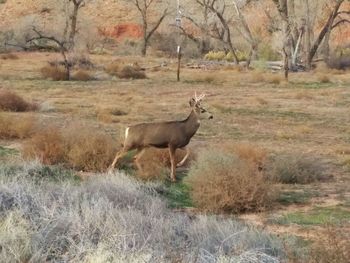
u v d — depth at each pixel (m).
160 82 58.31
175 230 12.86
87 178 18.81
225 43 94.38
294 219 15.84
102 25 125.38
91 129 23.22
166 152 21.38
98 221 11.93
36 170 19.12
